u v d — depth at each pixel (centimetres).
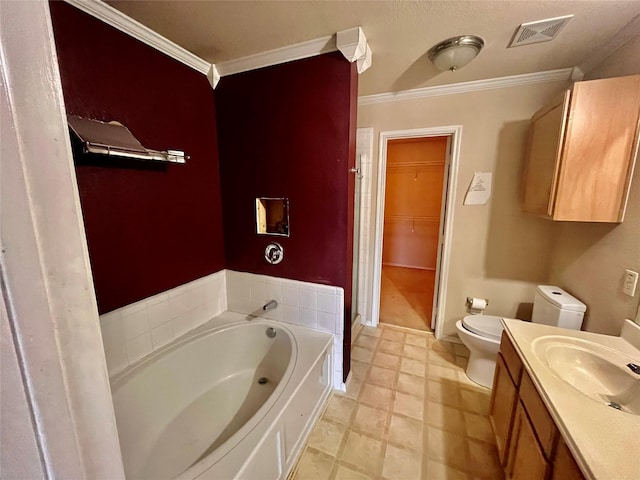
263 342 207
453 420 172
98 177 135
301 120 176
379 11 132
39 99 31
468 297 248
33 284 31
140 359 160
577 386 112
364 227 279
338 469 142
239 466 103
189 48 168
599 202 148
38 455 33
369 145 260
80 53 123
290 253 198
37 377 32
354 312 294
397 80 212
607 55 166
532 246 222
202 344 184
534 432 101
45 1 32
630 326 130
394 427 167
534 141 191
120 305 149
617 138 142
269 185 194
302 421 154
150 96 155
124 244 149
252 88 185
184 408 170
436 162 477
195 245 195
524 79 203
